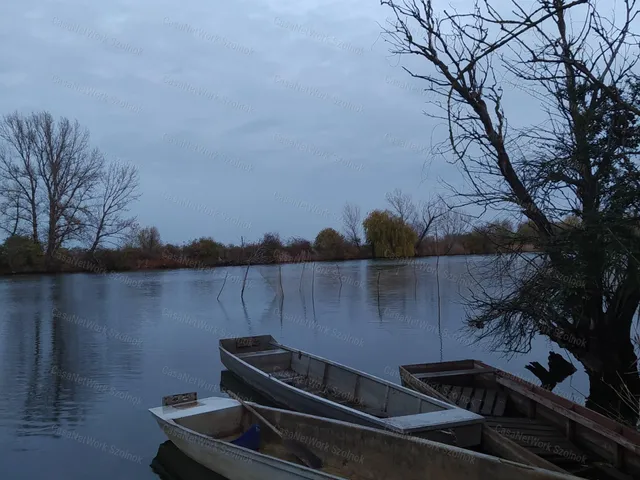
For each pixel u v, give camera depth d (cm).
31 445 736
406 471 551
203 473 627
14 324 1742
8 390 998
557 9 468
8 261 3759
